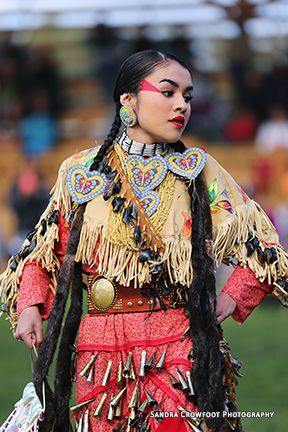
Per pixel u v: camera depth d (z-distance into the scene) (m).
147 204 7.65
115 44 38.09
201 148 7.86
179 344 7.52
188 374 7.44
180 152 7.91
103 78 38.69
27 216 30.84
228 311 7.70
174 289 7.59
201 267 7.54
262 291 7.83
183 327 7.56
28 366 15.70
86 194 7.74
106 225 7.64
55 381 7.66
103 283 7.63
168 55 7.85
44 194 31.00
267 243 7.83
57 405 7.64
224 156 35.84
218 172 7.89
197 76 36.88
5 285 7.97
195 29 37.69
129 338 7.53
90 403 7.59
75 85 39.03
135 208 7.64
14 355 16.92
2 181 36.44
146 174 7.75
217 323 7.58
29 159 32.22
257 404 12.62
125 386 7.54
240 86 37.41
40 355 7.63
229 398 7.68
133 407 7.44
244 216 7.78
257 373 14.81
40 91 37.78
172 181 7.75
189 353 7.50
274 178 33.94
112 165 7.83
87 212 7.73
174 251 7.55
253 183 33.84
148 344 7.50
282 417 11.86
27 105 37.56
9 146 36.88
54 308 7.64
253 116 36.88
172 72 7.77
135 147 7.86
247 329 19.77
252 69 38.06
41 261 7.87
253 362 15.77
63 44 38.84
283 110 36.91
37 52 38.38
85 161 8.00
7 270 7.97
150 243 7.56
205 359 7.39
